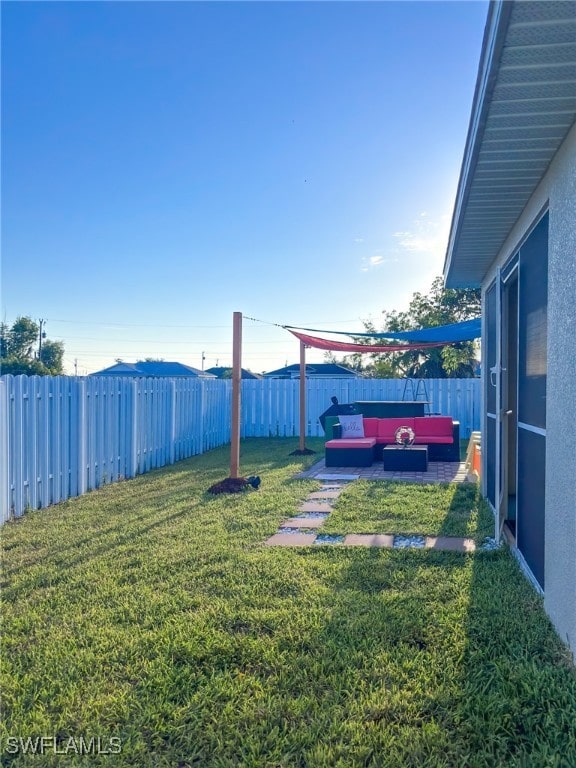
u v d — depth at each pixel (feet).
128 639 11.16
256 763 7.61
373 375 97.19
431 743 7.85
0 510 20.80
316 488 27.12
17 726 8.50
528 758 7.49
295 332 38.04
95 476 28.22
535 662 9.95
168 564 15.72
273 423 57.67
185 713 8.71
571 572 10.15
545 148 11.41
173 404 38.27
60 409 25.23
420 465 32.27
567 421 10.48
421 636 10.98
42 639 11.28
